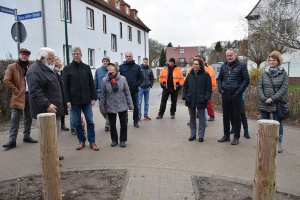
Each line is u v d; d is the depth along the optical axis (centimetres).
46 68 489
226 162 505
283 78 546
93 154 559
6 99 902
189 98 642
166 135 711
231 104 621
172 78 910
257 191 293
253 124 828
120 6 3158
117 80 599
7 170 479
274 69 553
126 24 3100
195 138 666
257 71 1547
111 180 423
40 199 366
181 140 661
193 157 534
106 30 2581
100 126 823
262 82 564
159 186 400
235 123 617
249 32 1374
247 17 1362
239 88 601
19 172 469
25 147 614
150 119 922
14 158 543
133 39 3341
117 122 867
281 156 538
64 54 1911
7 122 895
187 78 655
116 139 620
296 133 718
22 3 1473
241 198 364
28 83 476
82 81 563
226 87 615
